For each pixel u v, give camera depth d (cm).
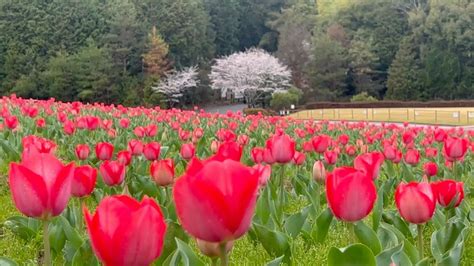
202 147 793
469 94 5444
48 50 5300
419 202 239
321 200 529
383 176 746
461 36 5334
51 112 1259
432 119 3781
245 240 405
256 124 1209
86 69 5047
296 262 363
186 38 5888
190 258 232
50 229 344
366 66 5772
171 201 364
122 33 5403
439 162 798
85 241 272
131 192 458
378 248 293
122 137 868
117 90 5197
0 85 5162
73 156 686
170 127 1104
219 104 6012
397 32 5947
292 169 764
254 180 135
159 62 5359
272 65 5375
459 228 320
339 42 5841
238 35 7381
